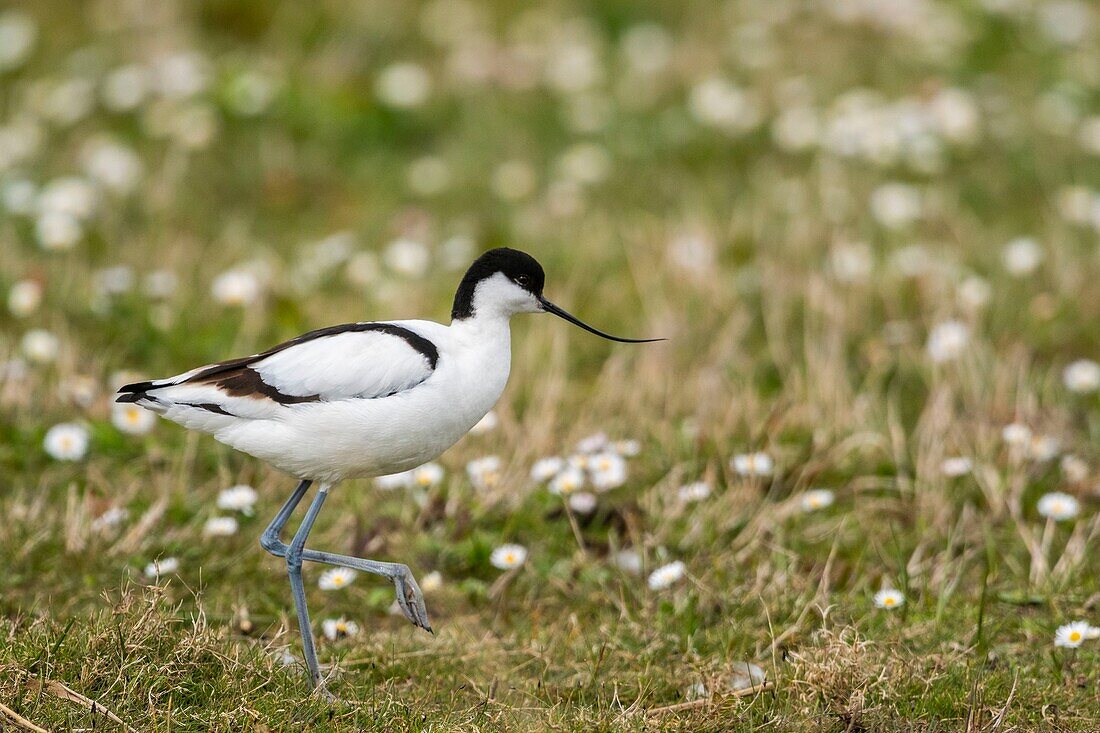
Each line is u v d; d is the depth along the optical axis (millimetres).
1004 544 9250
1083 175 14938
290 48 17516
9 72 16734
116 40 17250
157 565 7816
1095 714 7020
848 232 13508
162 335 11688
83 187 13695
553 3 18969
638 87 16938
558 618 8406
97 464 9844
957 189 14727
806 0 18688
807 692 7129
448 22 18328
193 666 6988
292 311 11898
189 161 15234
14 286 12016
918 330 12000
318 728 6633
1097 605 8273
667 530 9227
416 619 7598
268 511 9383
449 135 16328
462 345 7633
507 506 9516
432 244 13805
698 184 15039
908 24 17984
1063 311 12164
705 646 7895
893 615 8109
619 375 11406
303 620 7305
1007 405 10781
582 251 13461
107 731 6379
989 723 6863
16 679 6578
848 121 15039
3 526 8734
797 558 8852
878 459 10258
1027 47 18062
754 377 11570
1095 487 9812
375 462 7441
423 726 6789
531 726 6914
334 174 15461
